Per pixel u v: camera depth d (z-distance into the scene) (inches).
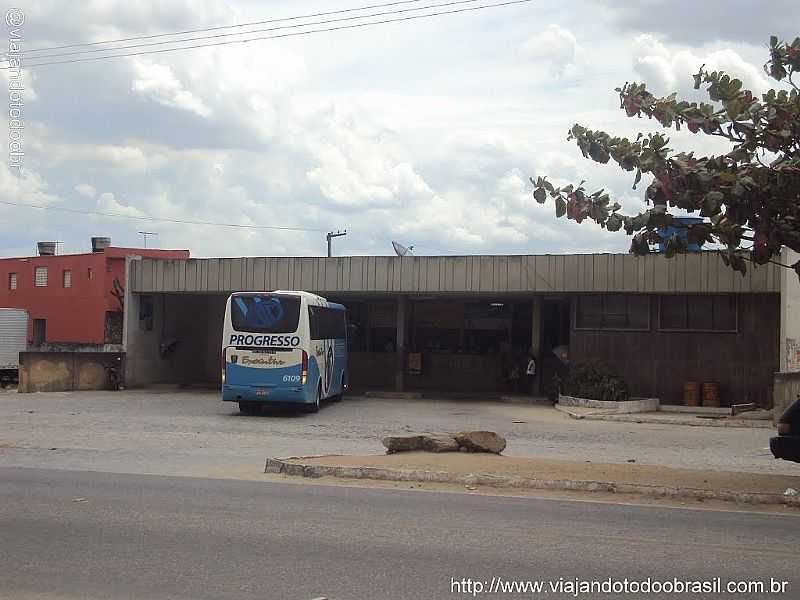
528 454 674.8
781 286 1016.2
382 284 1212.5
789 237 454.3
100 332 1662.2
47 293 1758.1
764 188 436.5
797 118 442.0
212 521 385.4
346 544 344.2
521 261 1159.6
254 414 983.0
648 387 1138.7
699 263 1092.5
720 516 421.1
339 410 1052.5
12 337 1472.7
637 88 471.2
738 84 457.7
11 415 926.4
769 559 331.0
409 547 340.2
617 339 1149.7
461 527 378.6
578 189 476.4
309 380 973.2
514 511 419.2
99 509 411.5
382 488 484.7
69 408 1018.7
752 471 601.3
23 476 517.7
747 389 1106.7
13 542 344.8
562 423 936.3
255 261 1268.5
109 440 724.7
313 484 497.0
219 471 556.1
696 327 1126.4
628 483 484.4
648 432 859.4
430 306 1454.2
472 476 501.7
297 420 927.0
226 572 302.2
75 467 569.3
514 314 1424.7
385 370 1457.9
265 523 382.0
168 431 801.6
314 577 296.8
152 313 1406.3
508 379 1370.6
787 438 484.7
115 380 1339.8
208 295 1533.0
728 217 454.6
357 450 685.3
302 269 1245.1
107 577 295.1
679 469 542.9
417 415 1002.7
